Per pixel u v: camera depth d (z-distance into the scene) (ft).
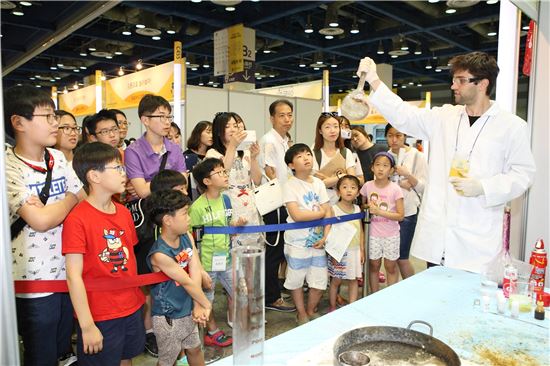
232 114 9.58
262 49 35.14
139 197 7.37
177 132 12.55
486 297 4.60
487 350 3.74
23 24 17.97
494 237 5.86
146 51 36.68
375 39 29.96
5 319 3.58
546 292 4.89
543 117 7.22
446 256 6.12
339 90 57.06
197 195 9.48
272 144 9.75
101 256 5.29
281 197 8.86
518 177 5.65
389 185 9.98
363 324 4.25
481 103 5.89
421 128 6.51
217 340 8.38
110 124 8.30
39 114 5.04
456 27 30.55
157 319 6.02
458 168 5.41
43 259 5.31
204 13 24.85
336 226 9.13
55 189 5.47
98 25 30.71
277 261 10.34
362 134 11.87
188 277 5.91
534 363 3.53
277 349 3.76
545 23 7.08
